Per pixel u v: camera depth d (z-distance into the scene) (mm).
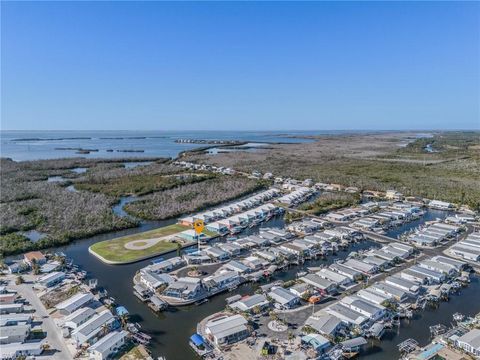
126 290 81125
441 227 121375
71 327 64125
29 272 89250
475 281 85500
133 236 116812
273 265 92688
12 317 66062
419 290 79062
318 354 56844
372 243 111375
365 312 67312
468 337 58875
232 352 58000
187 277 84250
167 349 60062
